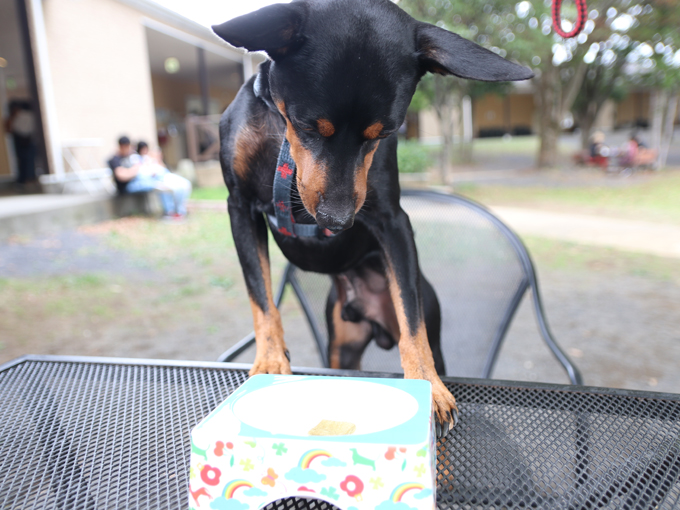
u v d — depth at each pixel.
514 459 0.93
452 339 2.38
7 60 11.53
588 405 1.10
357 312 2.02
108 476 0.91
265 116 1.42
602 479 0.88
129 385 1.23
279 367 1.31
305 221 1.50
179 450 0.98
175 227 8.15
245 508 0.70
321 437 0.69
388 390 0.86
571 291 5.14
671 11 12.58
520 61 13.34
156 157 9.23
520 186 13.11
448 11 10.53
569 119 39.41
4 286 5.20
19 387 1.24
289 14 1.20
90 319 4.48
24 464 0.95
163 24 12.19
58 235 7.31
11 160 11.23
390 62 1.22
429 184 11.88
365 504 0.67
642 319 4.39
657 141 16.25
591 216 8.88
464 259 2.43
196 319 4.49
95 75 10.04
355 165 1.26
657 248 6.64
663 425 1.01
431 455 0.70
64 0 9.22
